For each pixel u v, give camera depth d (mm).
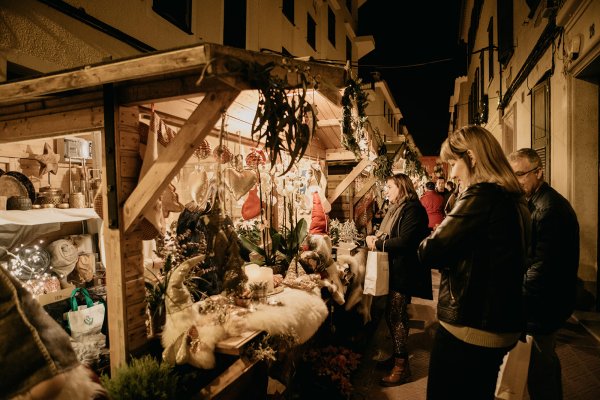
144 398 1864
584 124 4645
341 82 2920
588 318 4387
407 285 3533
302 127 2088
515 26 7961
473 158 1827
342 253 4633
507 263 1685
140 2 5066
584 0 4133
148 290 2535
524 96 7230
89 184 4547
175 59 1765
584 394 3031
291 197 4480
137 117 2385
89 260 4191
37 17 3775
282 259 3646
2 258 3508
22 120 2586
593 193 4609
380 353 4168
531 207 2453
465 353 1712
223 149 3102
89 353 2318
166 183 2148
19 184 3721
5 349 920
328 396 3014
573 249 2293
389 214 3895
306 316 2695
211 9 6680
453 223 1736
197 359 2090
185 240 3186
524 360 2320
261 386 2514
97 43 4445
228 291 2229
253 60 1919
